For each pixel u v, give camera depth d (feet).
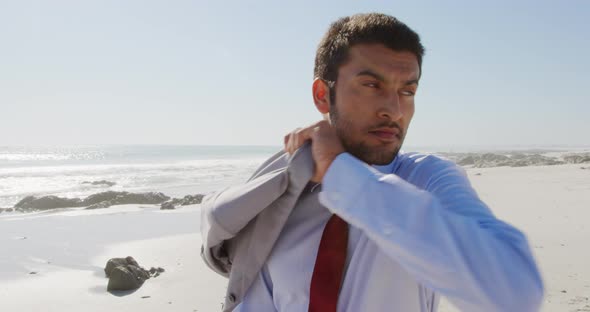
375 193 3.21
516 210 38.73
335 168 3.45
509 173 83.61
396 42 3.67
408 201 3.10
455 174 3.79
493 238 2.95
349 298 3.84
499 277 2.81
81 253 27.40
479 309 2.87
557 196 47.75
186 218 42.09
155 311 17.43
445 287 2.96
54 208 52.85
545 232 28.14
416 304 3.88
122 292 19.84
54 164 165.07
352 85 3.72
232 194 4.30
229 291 4.61
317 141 3.72
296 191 4.00
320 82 4.07
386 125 3.67
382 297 3.78
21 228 36.96
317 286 3.90
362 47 3.68
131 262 22.93
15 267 24.12
